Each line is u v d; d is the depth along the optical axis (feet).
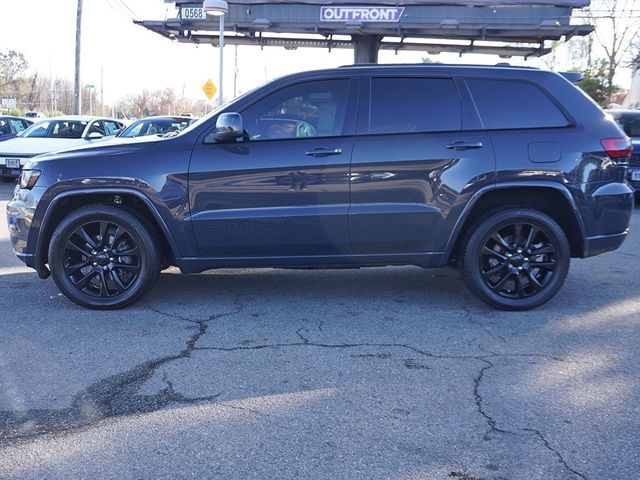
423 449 9.70
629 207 16.33
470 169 15.56
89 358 13.14
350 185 15.56
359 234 15.81
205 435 10.10
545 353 13.58
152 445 9.79
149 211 16.37
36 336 14.39
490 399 11.36
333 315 16.16
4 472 9.05
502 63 16.52
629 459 9.42
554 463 9.31
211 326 15.20
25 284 18.85
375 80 15.99
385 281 19.66
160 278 19.76
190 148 15.66
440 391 11.69
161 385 11.89
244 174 15.49
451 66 16.19
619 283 19.69
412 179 15.61
